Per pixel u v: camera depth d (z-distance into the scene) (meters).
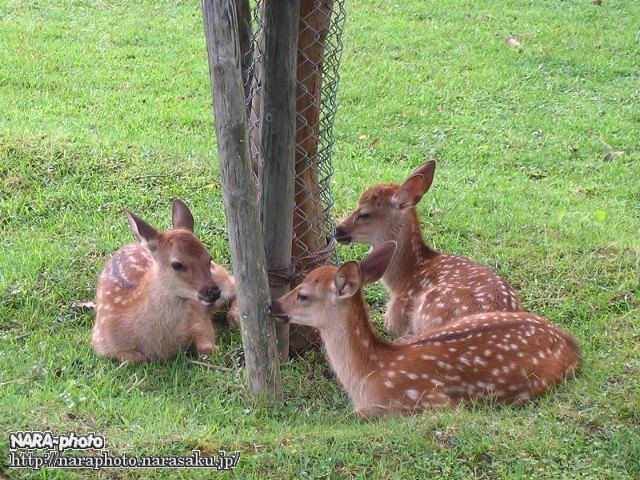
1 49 22.00
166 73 21.48
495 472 8.03
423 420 8.77
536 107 21.19
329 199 11.48
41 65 21.22
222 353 10.95
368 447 8.34
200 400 9.73
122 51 22.70
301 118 10.47
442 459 8.16
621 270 12.89
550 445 8.41
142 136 17.17
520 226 14.55
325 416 9.70
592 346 10.97
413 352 9.62
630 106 21.38
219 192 14.66
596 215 15.19
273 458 8.15
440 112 20.52
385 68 22.80
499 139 19.33
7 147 15.17
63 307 11.46
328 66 10.85
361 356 9.63
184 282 10.12
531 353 9.66
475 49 24.53
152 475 7.86
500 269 12.91
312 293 9.64
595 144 19.20
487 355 9.55
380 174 16.50
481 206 15.48
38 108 18.45
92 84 20.48
